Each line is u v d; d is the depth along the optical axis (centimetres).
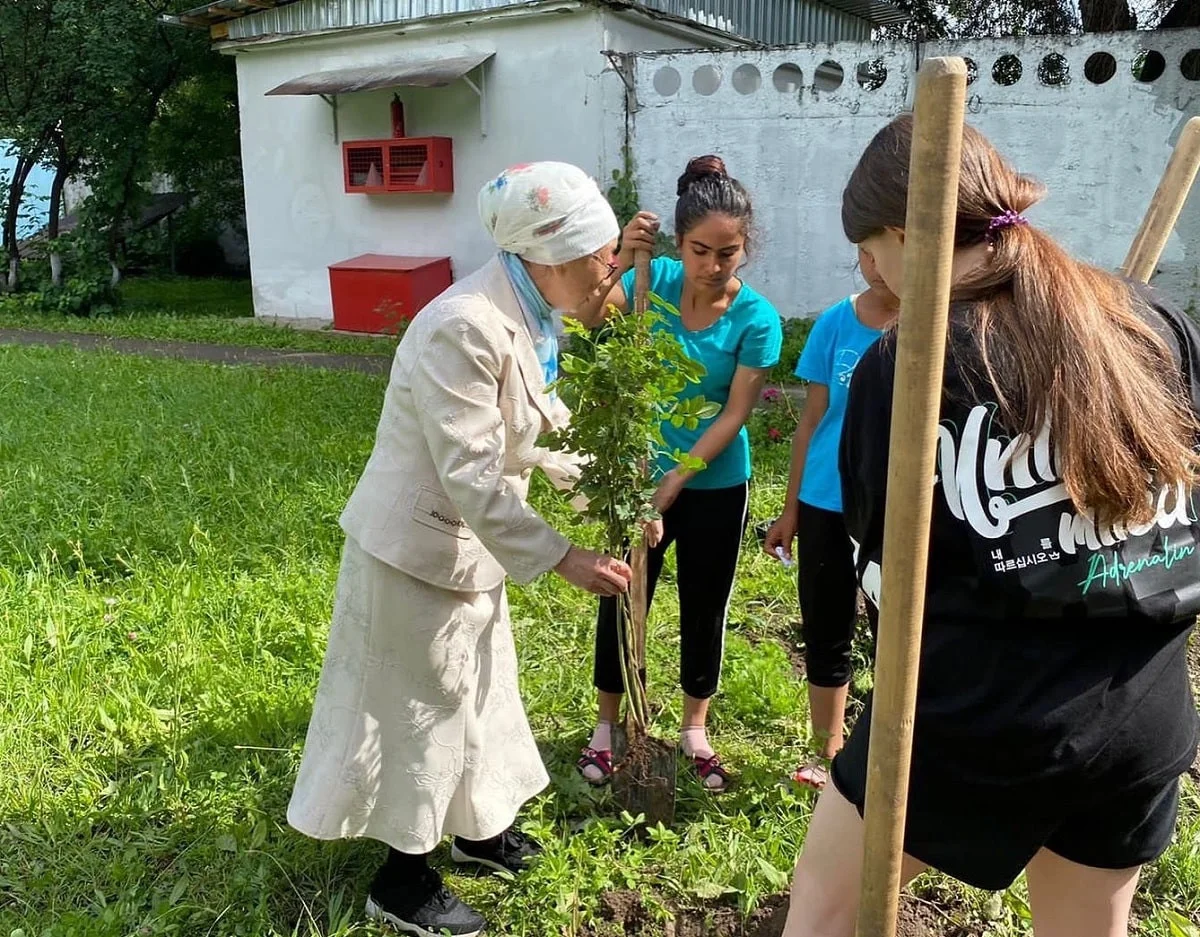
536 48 1115
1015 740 145
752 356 280
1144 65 973
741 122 1048
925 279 126
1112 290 149
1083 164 952
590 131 1104
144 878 264
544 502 537
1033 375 139
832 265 1050
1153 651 150
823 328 279
